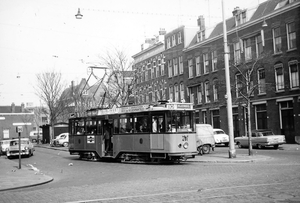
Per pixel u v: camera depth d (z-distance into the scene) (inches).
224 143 1381.6
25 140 1320.1
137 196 377.1
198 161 811.4
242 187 406.6
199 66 1844.2
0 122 3376.0
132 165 805.9
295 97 1263.5
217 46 1692.9
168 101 818.2
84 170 746.8
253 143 1215.6
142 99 2359.7
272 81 1355.8
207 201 332.2
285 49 1307.8
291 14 1284.4
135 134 847.1
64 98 2279.8
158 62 2217.0
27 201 376.8
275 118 1347.2
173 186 443.5
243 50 1525.6
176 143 778.8
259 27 1430.9
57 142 1978.3
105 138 965.2
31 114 3469.5
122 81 1610.5
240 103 1461.6
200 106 1825.8
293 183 421.1
